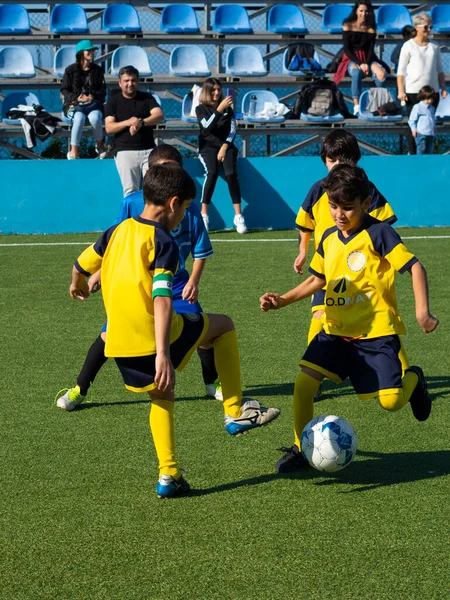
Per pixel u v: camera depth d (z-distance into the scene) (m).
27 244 38.19
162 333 11.81
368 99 51.41
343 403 17.39
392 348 13.34
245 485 13.14
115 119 38.12
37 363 20.58
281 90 57.12
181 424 16.11
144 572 10.38
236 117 49.97
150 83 53.53
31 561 10.70
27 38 55.22
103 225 41.59
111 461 14.23
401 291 29.14
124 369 12.62
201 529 11.57
